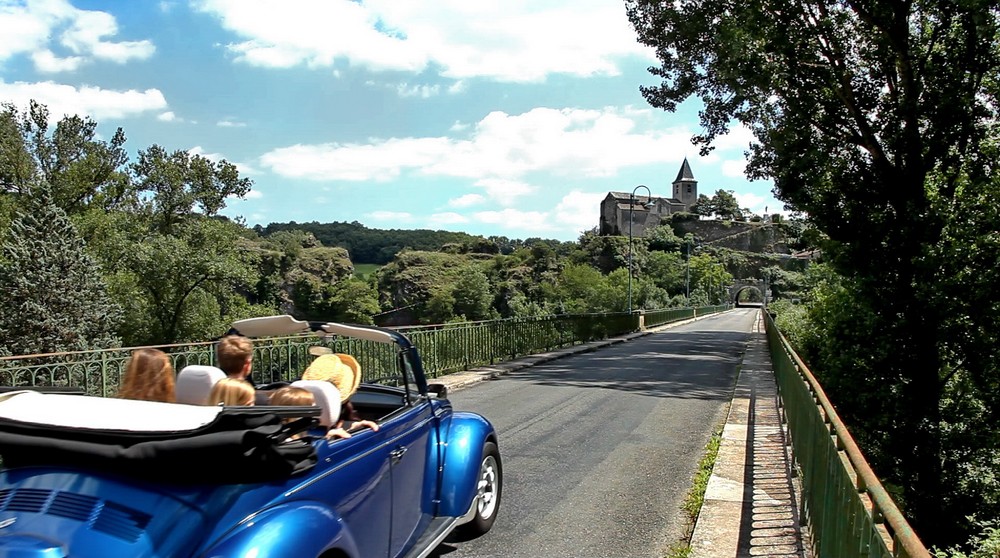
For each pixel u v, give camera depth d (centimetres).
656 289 9619
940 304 1814
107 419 298
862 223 2031
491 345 2012
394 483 409
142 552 251
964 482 1775
